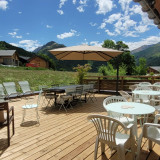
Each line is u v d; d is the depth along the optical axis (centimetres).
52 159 232
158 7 272
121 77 822
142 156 239
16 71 1914
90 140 294
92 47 580
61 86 613
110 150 256
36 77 1543
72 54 663
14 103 614
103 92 878
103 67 1198
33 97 734
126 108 246
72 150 258
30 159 232
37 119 393
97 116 198
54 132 333
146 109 241
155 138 202
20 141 290
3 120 280
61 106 538
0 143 282
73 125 375
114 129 192
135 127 273
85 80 902
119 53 629
